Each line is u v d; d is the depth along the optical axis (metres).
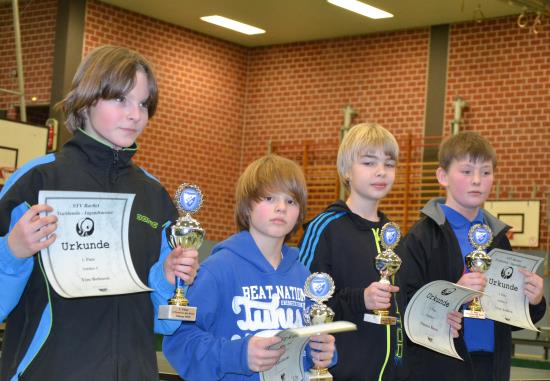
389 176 2.86
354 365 2.61
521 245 8.77
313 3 9.48
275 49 11.33
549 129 9.07
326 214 2.82
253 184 2.23
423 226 2.98
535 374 4.29
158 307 1.84
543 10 8.41
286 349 1.89
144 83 1.83
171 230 1.89
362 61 10.57
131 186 1.85
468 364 2.80
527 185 9.14
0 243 1.59
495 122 9.46
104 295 1.62
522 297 2.82
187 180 10.76
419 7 9.35
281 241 2.28
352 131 2.94
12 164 7.34
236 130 11.41
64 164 1.76
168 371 3.24
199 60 10.93
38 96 9.75
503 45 9.48
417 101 10.06
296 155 10.99
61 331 1.68
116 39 10.02
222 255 2.20
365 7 9.48
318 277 2.11
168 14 10.24
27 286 1.71
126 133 1.80
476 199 3.03
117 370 1.70
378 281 2.65
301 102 11.03
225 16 10.18
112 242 1.71
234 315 2.15
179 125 10.69
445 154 3.10
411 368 2.85
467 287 2.62
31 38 9.92
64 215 1.66
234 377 2.12
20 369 1.64
